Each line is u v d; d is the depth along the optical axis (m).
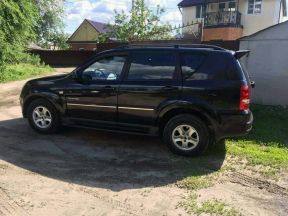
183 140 5.92
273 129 7.80
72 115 6.77
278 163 5.75
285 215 4.15
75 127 7.29
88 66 6.62
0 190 4.60
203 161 5.76
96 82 6.45
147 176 5.15
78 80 6.65
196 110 5.70
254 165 5.67
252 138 7.05
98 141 6.76
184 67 5.85
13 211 4.08
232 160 5.85
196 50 5.86
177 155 6.00
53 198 4.43
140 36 28.67
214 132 5.71
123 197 4.50
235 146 6.54
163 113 5.91
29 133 7.20
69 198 4.44
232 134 5.64
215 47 5.96
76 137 6.98
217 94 5.59
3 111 9.38
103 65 6.47
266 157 5.98
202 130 5.76
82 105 6.60
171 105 5.81
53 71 21.75
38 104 7.05
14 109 9.66
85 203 4.32
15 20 16.50
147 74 6.08
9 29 16.77
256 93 10.22
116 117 6.32
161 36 28.22
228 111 5.57
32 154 5.98
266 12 29.84
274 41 9.73
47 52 29.17
